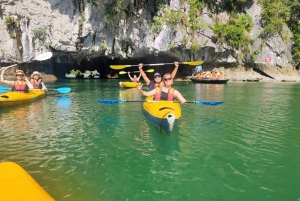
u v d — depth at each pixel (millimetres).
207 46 22016
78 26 20797
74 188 3543
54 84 18734
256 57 23750
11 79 21141
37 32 20984
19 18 20688
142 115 7766
